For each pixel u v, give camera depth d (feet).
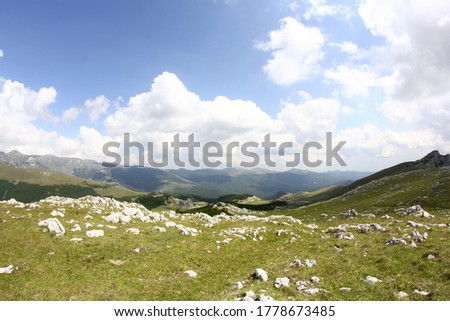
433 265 82.94
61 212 141.49
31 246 98.58
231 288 80.43
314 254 107.55
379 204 230.07
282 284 79.51
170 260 98.37
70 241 105.60
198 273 90.79
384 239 113.80
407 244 103.30
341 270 88.48
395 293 70.95
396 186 281.33
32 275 80.43
